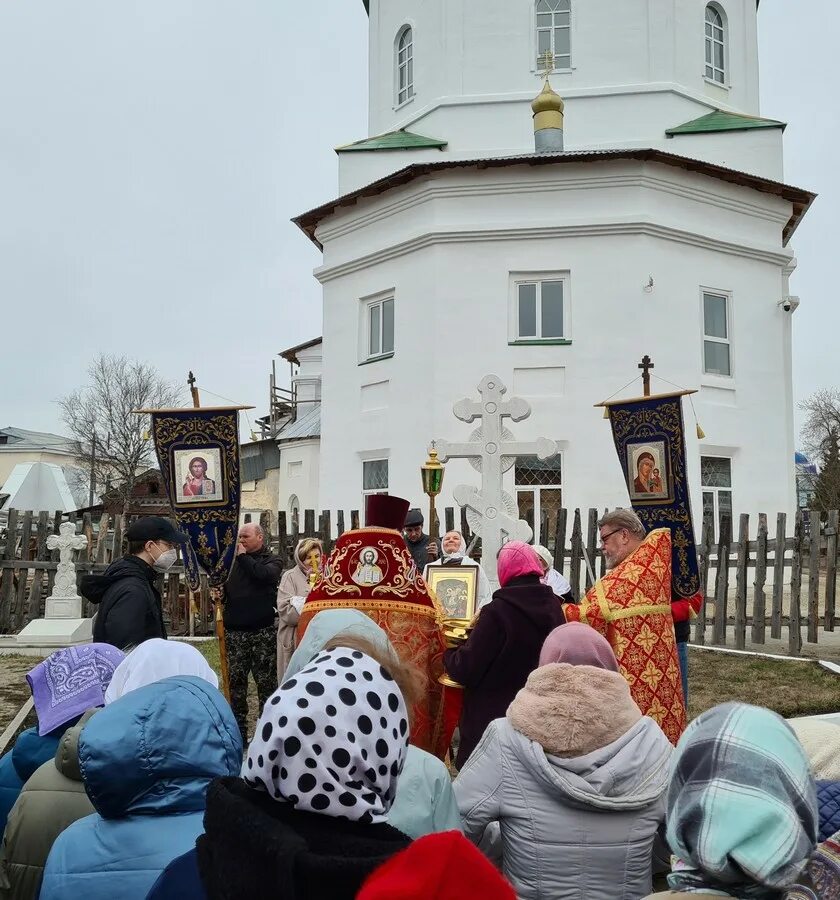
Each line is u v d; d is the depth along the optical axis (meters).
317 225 20.70
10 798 3.68
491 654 4.59
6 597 14.14
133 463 48.56
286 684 2.02
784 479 19.16
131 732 2.51
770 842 1.83
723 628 12.23
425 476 9.77
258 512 30.17
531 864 3.01
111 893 2.43
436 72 21.78
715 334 18.80
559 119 19.80
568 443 17.62
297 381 31.81
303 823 1.90
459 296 18.12
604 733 3.01
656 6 21.05
